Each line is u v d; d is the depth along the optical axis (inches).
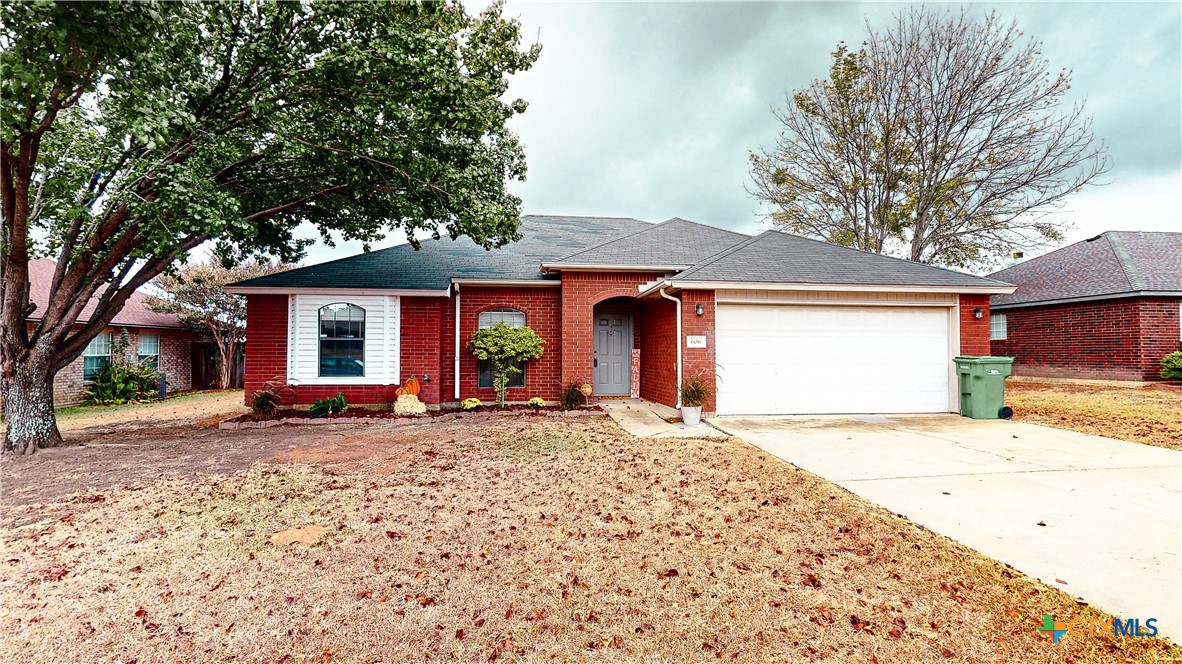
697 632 106.7
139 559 141.2
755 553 144.9
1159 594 118.6
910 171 784.3
